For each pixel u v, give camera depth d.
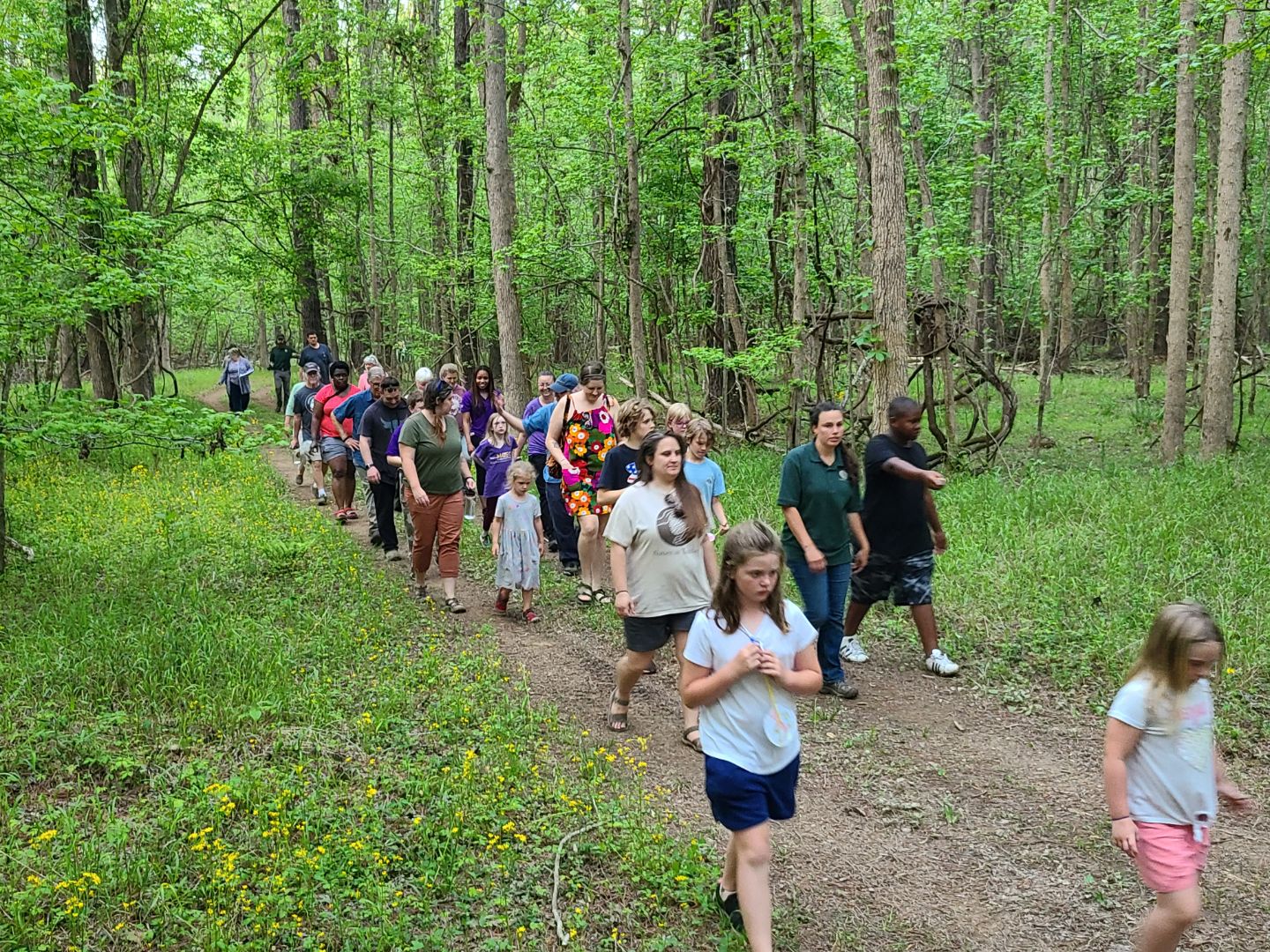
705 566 5.15
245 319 40.91
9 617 6.73
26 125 7.28
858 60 11.69
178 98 16.73
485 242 18.45
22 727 4.96
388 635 6.86
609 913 3.64
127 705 5.31
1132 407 17.27
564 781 4.66
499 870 3.84
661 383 16.02
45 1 13.50
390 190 20.66
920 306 12.35
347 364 11.41
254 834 3.97
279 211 18.88
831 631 5.89
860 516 6.03
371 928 3.38
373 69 19.64
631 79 12.95
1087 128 17.91
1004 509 9.56
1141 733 3.08
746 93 13.45
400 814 4.27
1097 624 6.68
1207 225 15.55
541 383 9.68
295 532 9.80
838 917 3.72
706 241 14.32
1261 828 4.38
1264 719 5.34
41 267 8.22
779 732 3.15
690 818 4.44
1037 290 20.02
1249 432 14.50
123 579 7.77
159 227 9.90
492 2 13.73
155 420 7.48
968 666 6.38
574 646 6.96
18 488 11.10
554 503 8.85
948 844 4.29
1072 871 4.05
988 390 15.24
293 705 5.37
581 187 16.89
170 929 3.37
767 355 11.77
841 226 16.25
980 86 17.73
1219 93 15.29
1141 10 16.05
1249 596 6.86
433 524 7.70
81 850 3.79
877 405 9.38
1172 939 3.04
